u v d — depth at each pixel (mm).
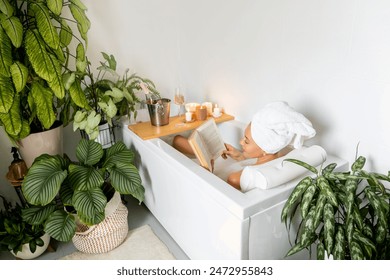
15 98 1321
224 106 1988
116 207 1539
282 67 1511
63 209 1496
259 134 1253
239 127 1787
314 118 1422
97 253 1551
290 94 1508
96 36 1940
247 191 1124
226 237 1094
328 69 1299
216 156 1513
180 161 1330
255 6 1564
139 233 1695
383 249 1003
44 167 1362
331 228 895
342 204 1045
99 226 1465
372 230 995
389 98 1108
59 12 1353
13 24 1240
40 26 1301
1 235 1475
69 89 1468
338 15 1201
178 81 2363
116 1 1941
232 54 1802
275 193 1052
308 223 946
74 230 1352
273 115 1201
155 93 1876
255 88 1707
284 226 1125
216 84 2002
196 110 1890
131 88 1874
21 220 1501
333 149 1374
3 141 1790
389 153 1158
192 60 2168
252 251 1069
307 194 958
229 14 1740
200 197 1190
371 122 1191
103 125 1850
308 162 1189
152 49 2176
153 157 1534
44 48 1315
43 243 1491
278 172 1092
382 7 1056
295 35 1400
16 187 1604
